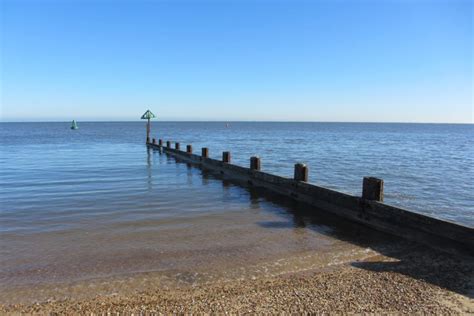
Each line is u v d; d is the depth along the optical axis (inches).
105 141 2047.2
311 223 392.8
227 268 271.9
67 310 211.9
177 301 220.8
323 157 1199.6
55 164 921.5
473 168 942.4
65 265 277.9
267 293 229.5
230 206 473.4
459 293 227.5
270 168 904.9
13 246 319.3
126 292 234.4
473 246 271.1
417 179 754.8
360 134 3553.2
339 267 271.7
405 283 242.1
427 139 2664.9
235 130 4741.6
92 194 544.7
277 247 317.1
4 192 555.8
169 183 649.0
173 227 377.7
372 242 327.6
